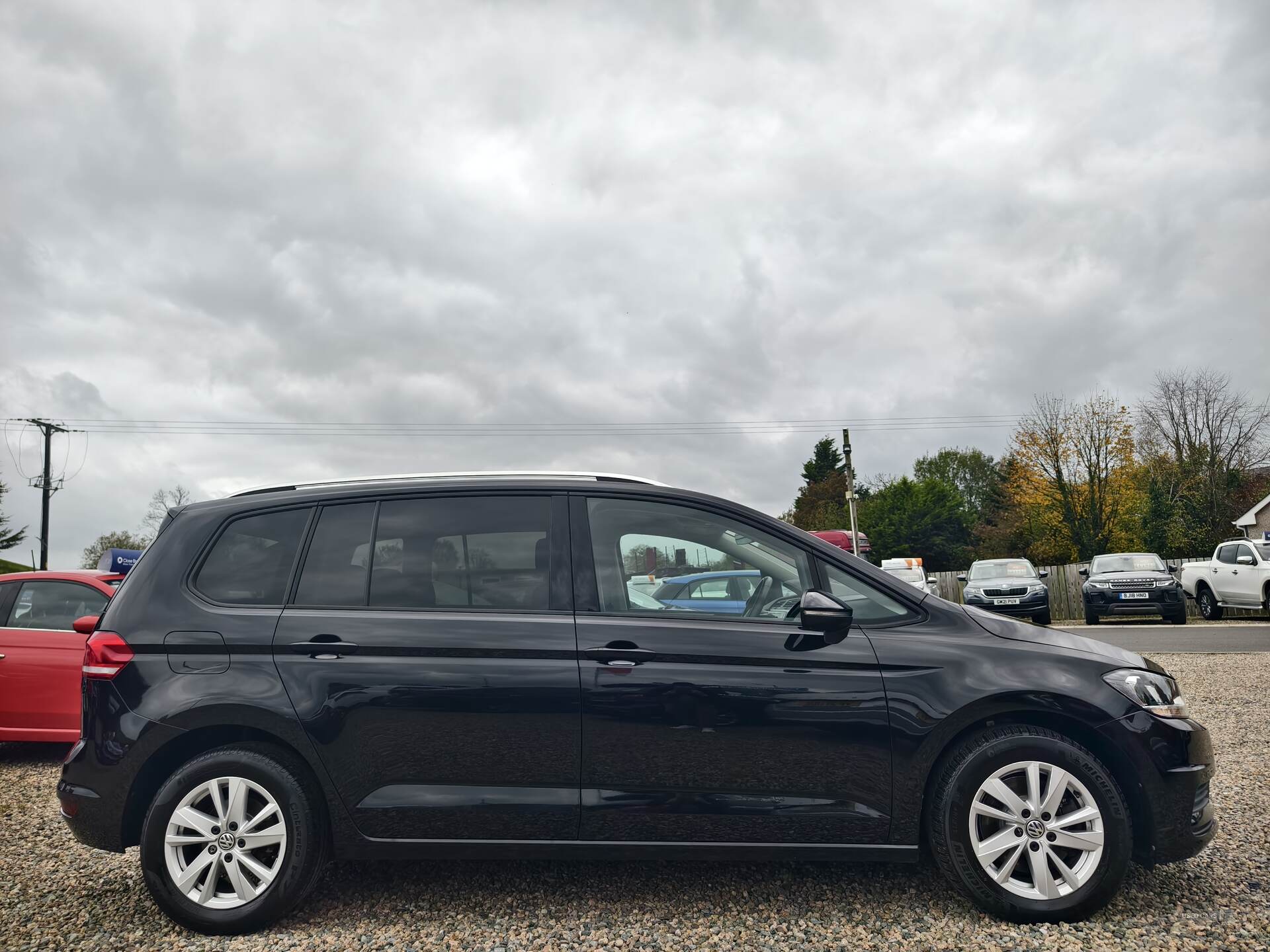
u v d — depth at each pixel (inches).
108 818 138.3
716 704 136.9
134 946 132.7
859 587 146.7
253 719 138.5
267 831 138.0
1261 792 200.8
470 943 130.0
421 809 137.6
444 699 138.6
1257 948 122.6
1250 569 756.0
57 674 269.3
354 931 135.6
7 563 2134.6
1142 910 136.6
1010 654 140.3
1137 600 775.1
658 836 137.2
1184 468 1755.7
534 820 136.9
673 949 126.5
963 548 2549.2
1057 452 1787.6
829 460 3649.1
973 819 134.7
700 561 147.9
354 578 147.1
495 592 145.5
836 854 136.5
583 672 138.6
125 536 2257.6
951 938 127.9
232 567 148.9
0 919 144.9
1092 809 132.4
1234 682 373.7
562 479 156.0
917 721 136.1
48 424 1807.3
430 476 158.7
